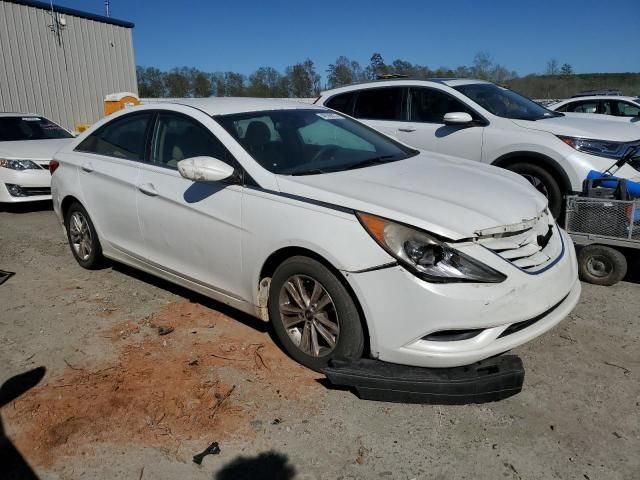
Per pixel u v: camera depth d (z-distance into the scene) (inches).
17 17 581.6
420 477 102.1
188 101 176.4
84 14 649.6
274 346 149.6
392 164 156.9
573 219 186.1
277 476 103.4
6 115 377.4
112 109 603.2
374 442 111.6
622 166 221.9
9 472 106.4
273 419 119.3
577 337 150.8
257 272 139.8
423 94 278.2
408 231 116.5
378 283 117.5
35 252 243.6
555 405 121.4
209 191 149.1
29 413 123.2
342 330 125.8
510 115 258.4
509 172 164.2
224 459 108.0
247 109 167.5
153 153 173.2
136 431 116.3
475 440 111.3
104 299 185.3
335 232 123.0
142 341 154.6
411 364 118.6
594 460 104.7
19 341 157.3
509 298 115.6
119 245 186.7
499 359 123.3
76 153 204.8
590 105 530.0
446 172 150.9
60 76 632.4
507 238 123.9
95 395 128.9
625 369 134.6
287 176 139.2
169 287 194.5
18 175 321.7
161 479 103.3
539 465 103.9
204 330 160.2
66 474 105.3
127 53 716.0
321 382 132.0
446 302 112.6
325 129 172.9
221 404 124.3
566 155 228.1
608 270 183.0
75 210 207.0
